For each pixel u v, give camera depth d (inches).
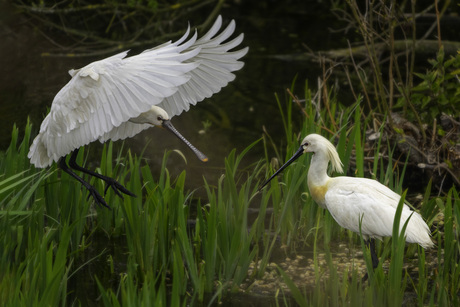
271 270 424.8
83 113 335.9
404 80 798.5
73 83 341.4
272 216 469.4
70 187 446.0
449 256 379.9
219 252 405.7
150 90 321.1
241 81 816.3
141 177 573.9
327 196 413.7
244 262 394.9
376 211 392.5
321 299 370.3
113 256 444.1
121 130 398.0
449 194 405.1
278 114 722.8
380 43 844.6
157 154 629.9
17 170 435.5
